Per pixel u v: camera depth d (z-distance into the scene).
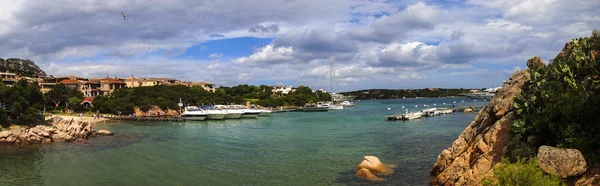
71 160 45.88
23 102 72.69
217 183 34.03
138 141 63.53
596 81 26.31
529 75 32.53
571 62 29.22
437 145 51.78
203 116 115.25
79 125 69.75
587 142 23.06
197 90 171.50
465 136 33.69
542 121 25.69
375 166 36.12
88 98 143.25
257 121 112.06
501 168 21.56
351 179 34.16
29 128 68.62
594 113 24.14
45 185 34.47
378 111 162.12
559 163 22.42
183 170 39.41
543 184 19.38
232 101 174.62
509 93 32.16
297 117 128.38
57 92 128.25
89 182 35.22
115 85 177.38
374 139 60.38
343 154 46.56
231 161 43.84
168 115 131.38
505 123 28.78
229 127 91.81
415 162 40.25
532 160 22.88
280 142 59.62
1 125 67.25
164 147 55.91
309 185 32.72
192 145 57.84
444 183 30.02
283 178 35.28
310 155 46.47
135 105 133.62
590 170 22.33
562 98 25.72
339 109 185.88
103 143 60.88
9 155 49.81
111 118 115.31
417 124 86.25
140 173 38.31
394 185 31.84
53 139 62.75
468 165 29.20
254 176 36.31
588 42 29.61
